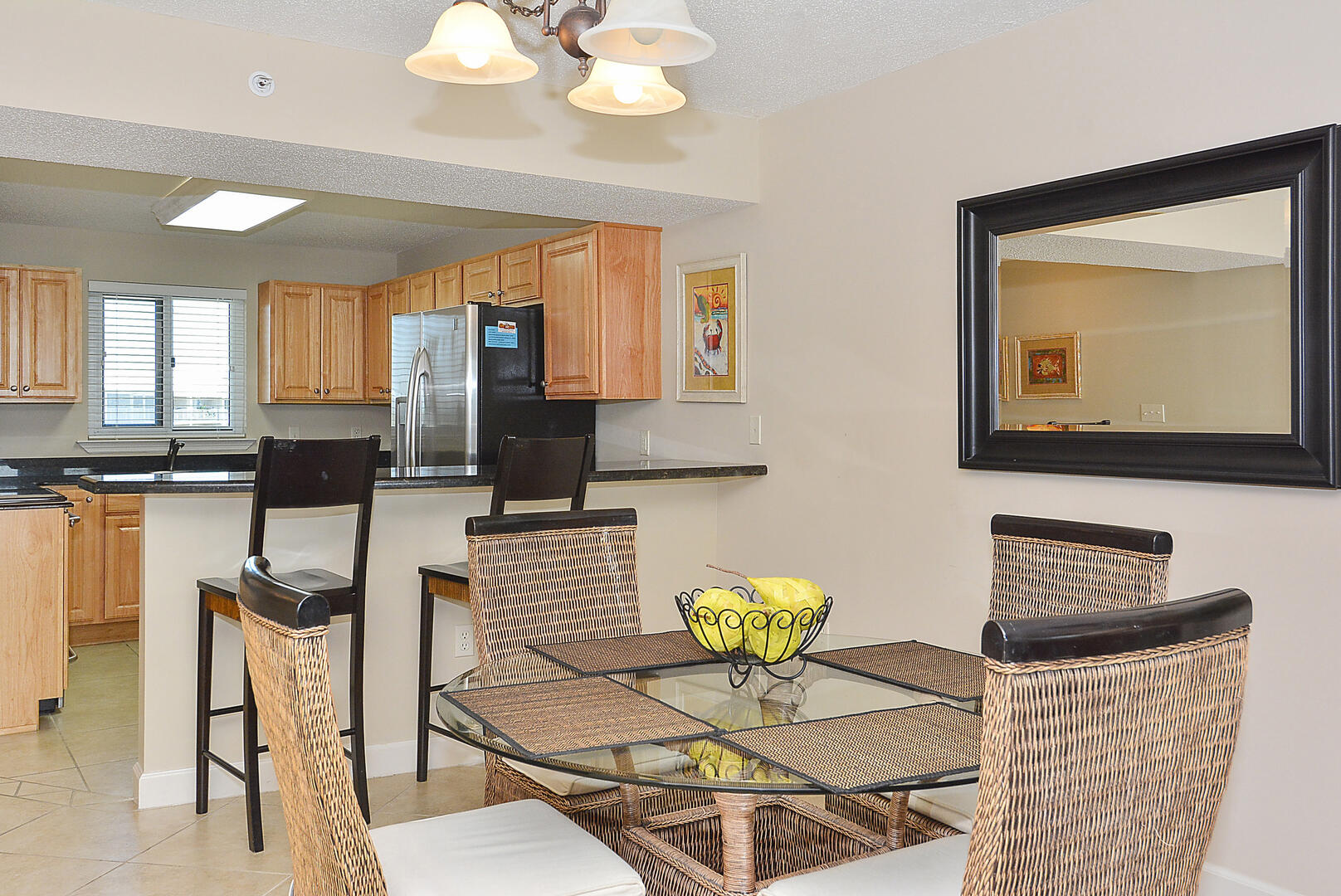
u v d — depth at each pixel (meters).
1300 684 2.40
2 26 2.65
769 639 1.89
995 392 3.07
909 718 1.67
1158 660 1.17
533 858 1.66
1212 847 2.60
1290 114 2.39
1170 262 2.62
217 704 3.25
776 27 3.01
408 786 3.39
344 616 3.46
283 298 6.43
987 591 3.12
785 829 2.09
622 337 4.41
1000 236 3.05
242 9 2.84
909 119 3.37
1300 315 2.35
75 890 2.61
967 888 1.13
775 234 3.92
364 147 3.18
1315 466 2.34
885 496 3.47
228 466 6.35
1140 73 2.70
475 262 5.33
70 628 5.53
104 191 4.97
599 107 2.20
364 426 7.05
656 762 1.45
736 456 4.14
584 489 3.39
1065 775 1.12
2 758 3.66
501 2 2.74
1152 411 2.66
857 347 3.57
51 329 5.66
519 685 1.88
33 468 5.80
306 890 1.47
